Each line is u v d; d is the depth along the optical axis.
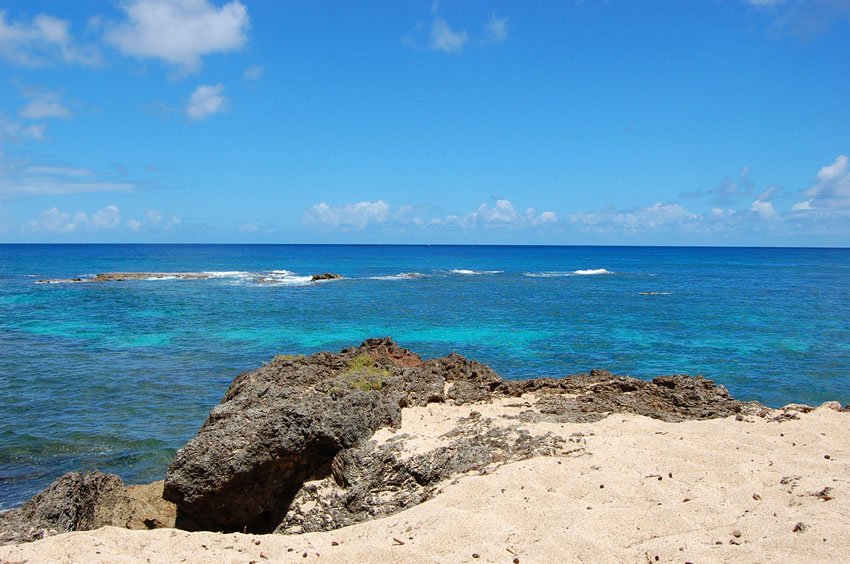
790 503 7.49
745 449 9.70
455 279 75.12
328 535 8.09
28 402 19.73
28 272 83.25
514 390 13.61
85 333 33.34
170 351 28.52
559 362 26.28
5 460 14.95
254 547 7.58
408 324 37.16
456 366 14.66
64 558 7.02
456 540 7.10
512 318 39.81
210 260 127.06
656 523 7.26
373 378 13.27
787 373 24.34
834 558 5.89
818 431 10.57
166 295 52.94
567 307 45.91
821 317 40.47
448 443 10.25
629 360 26.72
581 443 10.03
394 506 9.40
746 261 140.75
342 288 61.09
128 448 15.77
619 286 65.75
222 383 22.33
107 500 10.15
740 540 6.61
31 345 29.78
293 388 12.24
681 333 33.91
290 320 38.62
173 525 10.32
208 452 9.97
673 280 75.38
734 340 31.73
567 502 7.91
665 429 10.84
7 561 6.97
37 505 9.34
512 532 7.21
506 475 8.82
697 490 8.14
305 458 10.35
